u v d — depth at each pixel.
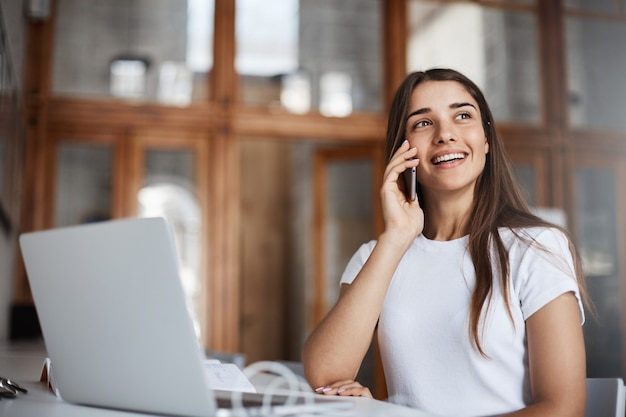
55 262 1.13
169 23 5.35
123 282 1.03
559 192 5.66
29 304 4.23
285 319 8.43
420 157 1.60
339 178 5.61
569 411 1.31
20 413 1.11
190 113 5.26
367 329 1.46
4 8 3.23
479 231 1.51
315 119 5.41
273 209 8.59
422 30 5.63
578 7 5.91
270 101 5.40
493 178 1.59
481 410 1.41
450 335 1.46
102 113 5.16
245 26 5.45
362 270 1.49
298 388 1.59
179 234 5.19
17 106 4.23
